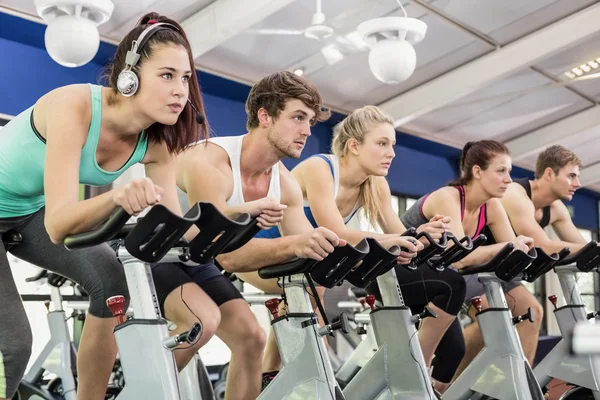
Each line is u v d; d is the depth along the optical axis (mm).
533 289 10328
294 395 1826
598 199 12000
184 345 1874
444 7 5570
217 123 6527
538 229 3385
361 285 1971
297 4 5137
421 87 6996
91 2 3635
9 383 1508
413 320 2260
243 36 5562
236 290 2186
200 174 2072
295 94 2074
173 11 5191
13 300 1575
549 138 8641
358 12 5332
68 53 3641
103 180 1689
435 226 2164
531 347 3139
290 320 1872
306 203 2729
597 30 5988
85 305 3416
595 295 10906
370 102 7234
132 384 1454
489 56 6566
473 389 2551
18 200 1683
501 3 5672
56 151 1473
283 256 1850
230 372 2164
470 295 3193
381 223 2961
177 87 1515
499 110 7953
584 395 2795
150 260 1329
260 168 2199
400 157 8508
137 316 1464
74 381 3430
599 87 7770
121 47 1545
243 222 1392
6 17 4844
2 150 1633
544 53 6242
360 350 3242
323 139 7371
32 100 5172
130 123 1584
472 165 3098
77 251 1729
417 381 2213
